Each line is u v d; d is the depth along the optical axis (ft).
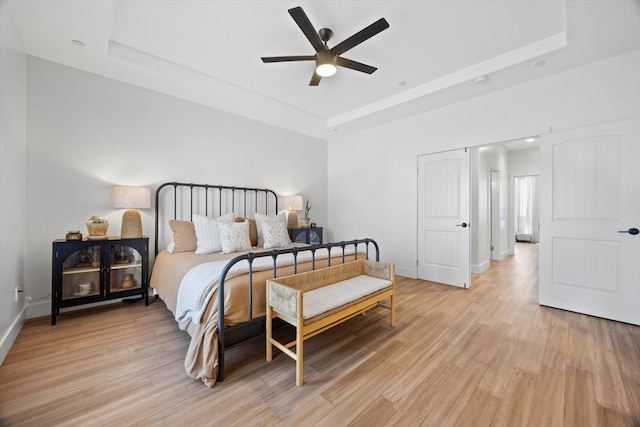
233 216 11.30
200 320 5.59
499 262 17.58
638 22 6.47
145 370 5.65
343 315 6.37
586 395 4.88
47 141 8.41
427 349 6.57
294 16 5.80
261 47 8.20
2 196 6.12
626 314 7.86
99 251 8.52
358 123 14.32
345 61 7.38
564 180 8.89
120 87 9.71
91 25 6.81
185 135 11.37
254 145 13.85
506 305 9.57
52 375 5.42
